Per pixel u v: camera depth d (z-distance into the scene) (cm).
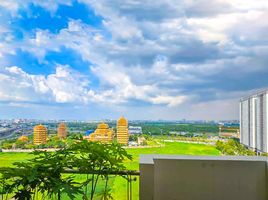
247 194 263
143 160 257
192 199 264
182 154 288
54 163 178
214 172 264
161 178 265
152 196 244
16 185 170
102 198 199
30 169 170
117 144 198
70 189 161
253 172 263
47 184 170
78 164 189
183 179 265
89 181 185
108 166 198
